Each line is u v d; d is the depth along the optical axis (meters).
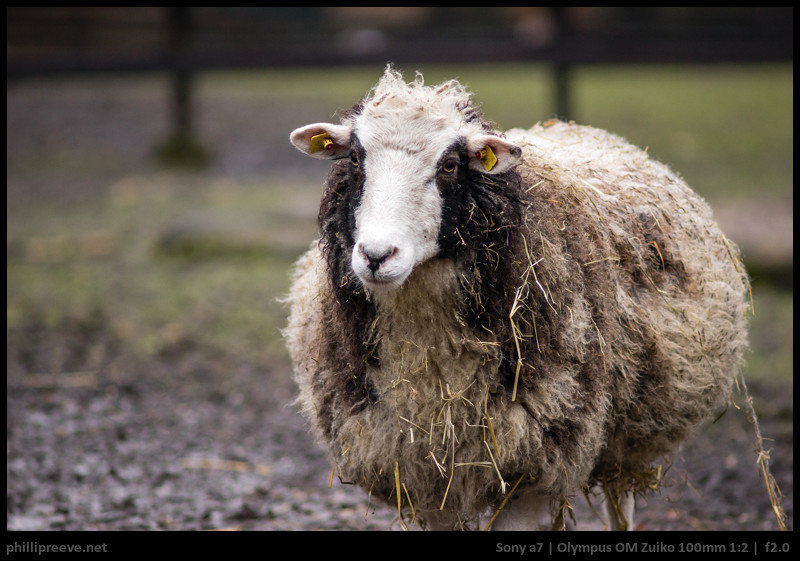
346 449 6.98
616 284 7.16
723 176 26.81
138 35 36.94
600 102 39.44
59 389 13.56
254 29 34.97
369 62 29.88
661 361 7.42
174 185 28.00
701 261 8.07
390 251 6.16
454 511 7.12
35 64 30.70
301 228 21.73
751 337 15.66
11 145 33.69
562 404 6.76
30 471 10.66
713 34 27.94
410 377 6.68
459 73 29.42
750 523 9.70
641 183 7.99
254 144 33.59
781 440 11.94
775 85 43.53
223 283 19.03
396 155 6.41
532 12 40.38
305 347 7.44
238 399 13.45
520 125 32.84
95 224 23.61
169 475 10.78
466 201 6.58
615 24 32.16
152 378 14.16
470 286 6.55
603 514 9.41
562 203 7.06
